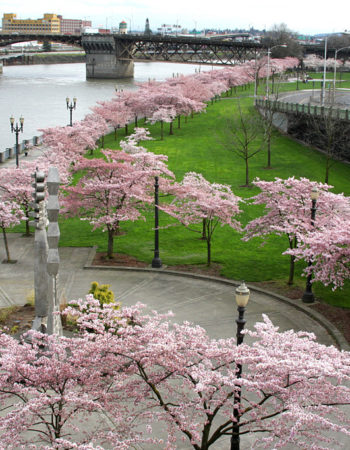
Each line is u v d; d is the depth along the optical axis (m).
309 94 126.94
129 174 36.47
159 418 14.70
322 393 13.91
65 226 46.22
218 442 17.61
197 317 27.77
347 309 28.73
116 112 90.19
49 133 72.00
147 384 15.69
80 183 38.03
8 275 34.50
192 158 71.06
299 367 13.12
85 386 14.96
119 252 38.66
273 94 123.75
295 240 37.75
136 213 37.25
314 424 14.55
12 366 14.16
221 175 61.69
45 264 22.83
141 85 126.12
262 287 32.06
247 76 164.50
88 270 35.09
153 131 94.25
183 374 15.27
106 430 15.80
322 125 72.62
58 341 16.22
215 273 34.34
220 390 15.09
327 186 33.91
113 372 15.15
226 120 92.31
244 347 15.08
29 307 28.36
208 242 35.53
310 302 29.58
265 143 67.12
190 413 17.25
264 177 60.66
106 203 36.97
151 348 14.31
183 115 108.69
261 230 34.47
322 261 28.92
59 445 12.84
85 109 136.38
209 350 14.87
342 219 30.25
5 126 110.94
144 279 33.50
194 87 114.94
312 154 71.19
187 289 31.78
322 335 25.97
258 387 13.54
